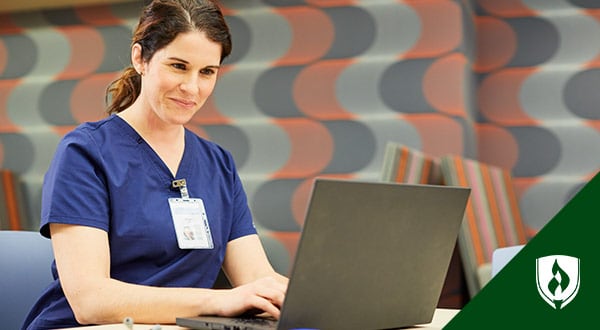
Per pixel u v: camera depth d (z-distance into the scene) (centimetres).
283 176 532
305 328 158
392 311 176
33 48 582
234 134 543
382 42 523
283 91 538
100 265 211
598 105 530
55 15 579
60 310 227
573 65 538
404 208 168
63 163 222
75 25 575
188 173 243
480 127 549
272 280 187
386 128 518
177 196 238
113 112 251
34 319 234
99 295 197
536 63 543
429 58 514
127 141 236
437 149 507
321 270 156
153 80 225
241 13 548
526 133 540
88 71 570
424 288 183
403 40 520
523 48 547
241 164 540
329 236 155
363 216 160
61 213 214
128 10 566
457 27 509
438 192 175
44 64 579
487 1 557
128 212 227
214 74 231
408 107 515
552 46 542
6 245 248
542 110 539
